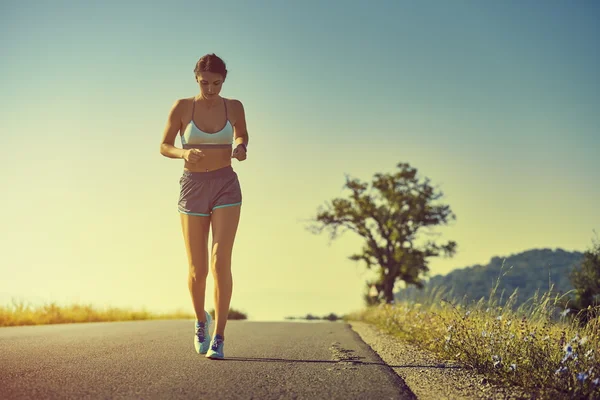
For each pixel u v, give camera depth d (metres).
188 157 5.12
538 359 5.06
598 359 4.74
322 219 46.69
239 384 4.23
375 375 4.79
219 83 5.39
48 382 4.14
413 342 8.44
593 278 13.65
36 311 14.66
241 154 5.35
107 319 17.22
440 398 4.10
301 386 4.22
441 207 46.47
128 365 5.01
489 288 7.35
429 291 11.63
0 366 4.80
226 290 5.48
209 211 5.55
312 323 14.87
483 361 5.53
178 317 22.86
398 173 46.97
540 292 6.54
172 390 3.95
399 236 44.97
